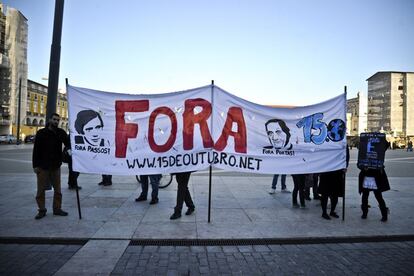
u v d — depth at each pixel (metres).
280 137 6.20
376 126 70.94
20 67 50.06
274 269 3.96
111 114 5.93
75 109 5.85
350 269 3.99
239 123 6.08
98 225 5.46
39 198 5.83
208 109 5.98
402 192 9.04
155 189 7.06
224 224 5.65
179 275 3.75
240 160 6.05
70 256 4.23
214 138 5.96
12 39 48.28
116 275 3.71
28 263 3.99
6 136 43.09
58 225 5.43
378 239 5.14
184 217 6.04
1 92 47.59
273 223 5.78
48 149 5.84
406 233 5.30
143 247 4.61
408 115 66.56
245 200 7.61
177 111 5.98
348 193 8.86
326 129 6.31
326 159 6.24
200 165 5.93
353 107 77.69
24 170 12.88
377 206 7.26
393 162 21.20
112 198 7.58
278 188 9.32
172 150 5.95
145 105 5.96
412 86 66.88
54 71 7.50
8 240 4.75
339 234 5.23
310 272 3.89
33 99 58.97
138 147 5.95
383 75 69.12
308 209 6.88
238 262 4.15
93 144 5.88
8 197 7.51
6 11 47.59
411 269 4.02
